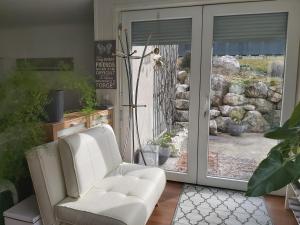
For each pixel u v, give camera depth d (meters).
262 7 2.52
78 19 3.78
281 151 1.30
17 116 1.76
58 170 1.85
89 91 2.41
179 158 3.28
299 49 2.49
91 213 1.65
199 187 2.96
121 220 1.58
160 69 3.17
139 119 3.33
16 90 1.76
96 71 3.08
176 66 2.99
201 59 2.77
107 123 2.95
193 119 2.91
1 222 1.81
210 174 2.99
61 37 4.14
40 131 1.87
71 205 1.74
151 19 2.87
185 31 2.80
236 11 2.59
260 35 2.60
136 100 3.07
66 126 2.15
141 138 3.38
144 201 1.84
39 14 3.47
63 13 3.46
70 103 3.44
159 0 2.76
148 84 3.30
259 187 1.16
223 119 2.92
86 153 1.99
